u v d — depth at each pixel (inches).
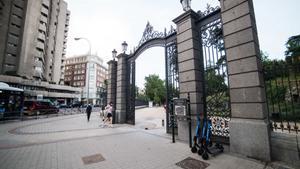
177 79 298.4
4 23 1300.4
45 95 1584.6
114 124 446.0
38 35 1589.6
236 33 195.3
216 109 227.0
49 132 332.2
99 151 201.9
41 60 1622.8
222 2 213.5
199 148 189.3
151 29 374.6
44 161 168.7
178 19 273.6
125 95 465.4
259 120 169.2
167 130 311.9
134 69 443.2
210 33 245.0
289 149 152.7
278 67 178.7
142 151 201.2
